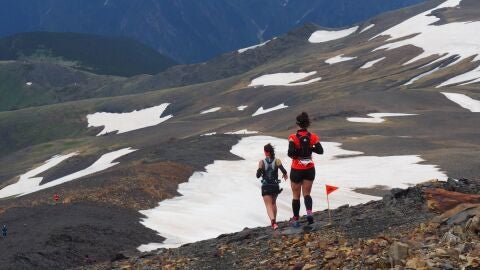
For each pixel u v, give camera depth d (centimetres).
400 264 955
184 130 16262
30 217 3531
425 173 5719
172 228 3675
